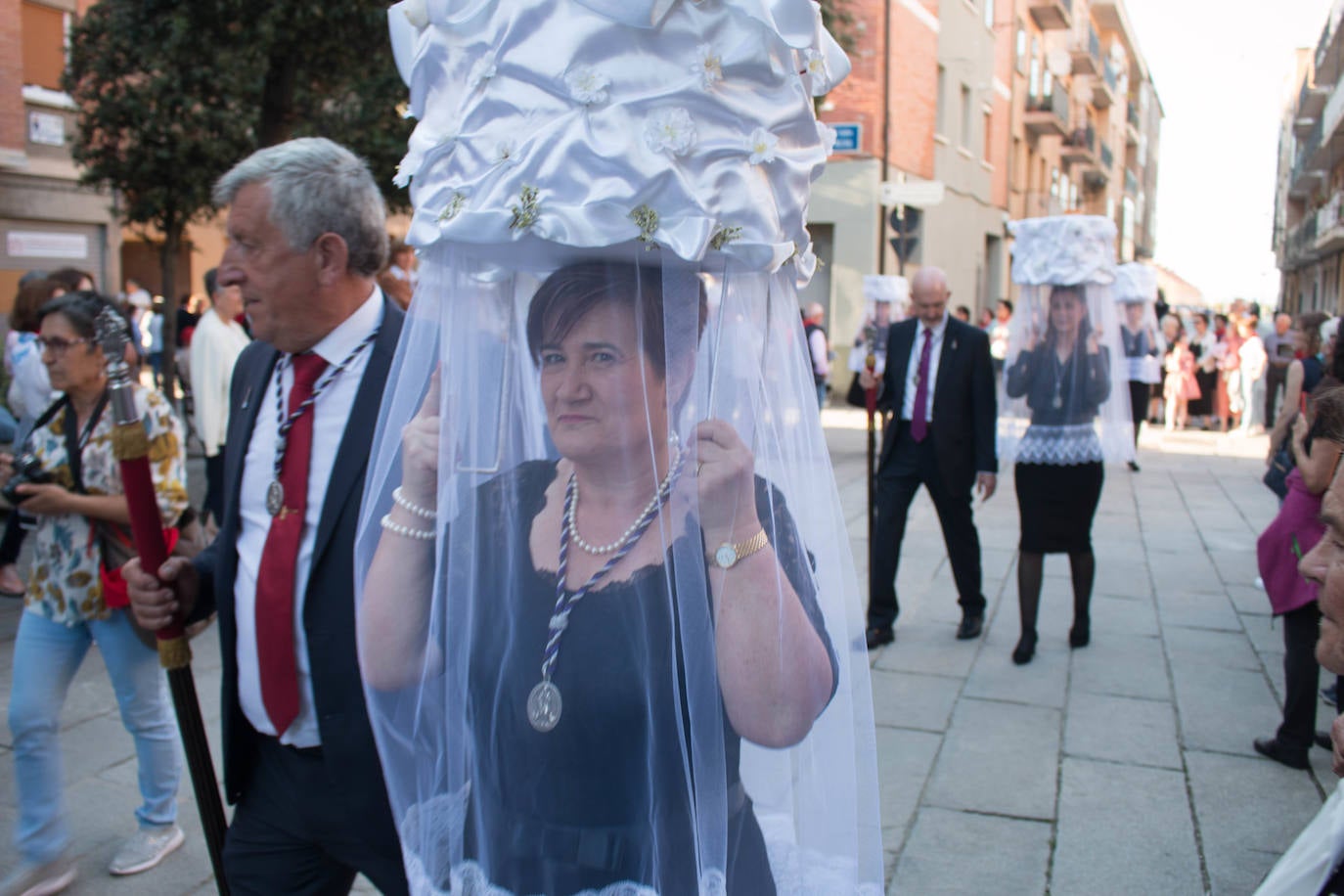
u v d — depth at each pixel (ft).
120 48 26.58
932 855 10.83
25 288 15.79
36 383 17.02
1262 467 39.52
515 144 4.25
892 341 17.84
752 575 4.62
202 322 16.98
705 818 4.55
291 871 6.52
